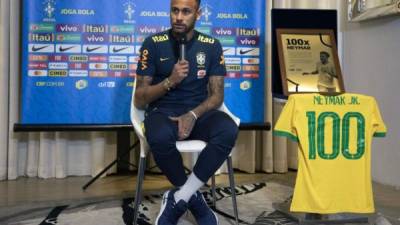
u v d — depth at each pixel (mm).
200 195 1906
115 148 3053
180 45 1984
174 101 2047
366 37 2994
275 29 2395
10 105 2855
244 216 2195
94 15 2729
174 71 1905
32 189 2707
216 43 2090
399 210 2322
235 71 2867
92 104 2764
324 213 2057
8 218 2117
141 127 1984
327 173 2029
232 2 2840
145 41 2072
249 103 2895
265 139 3162
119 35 2756
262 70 2898
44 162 2971
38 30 2686
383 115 2857
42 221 2076
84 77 2746
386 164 2867
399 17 2672
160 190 2713
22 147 3025
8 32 2822
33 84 2699
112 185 2832
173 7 1965
